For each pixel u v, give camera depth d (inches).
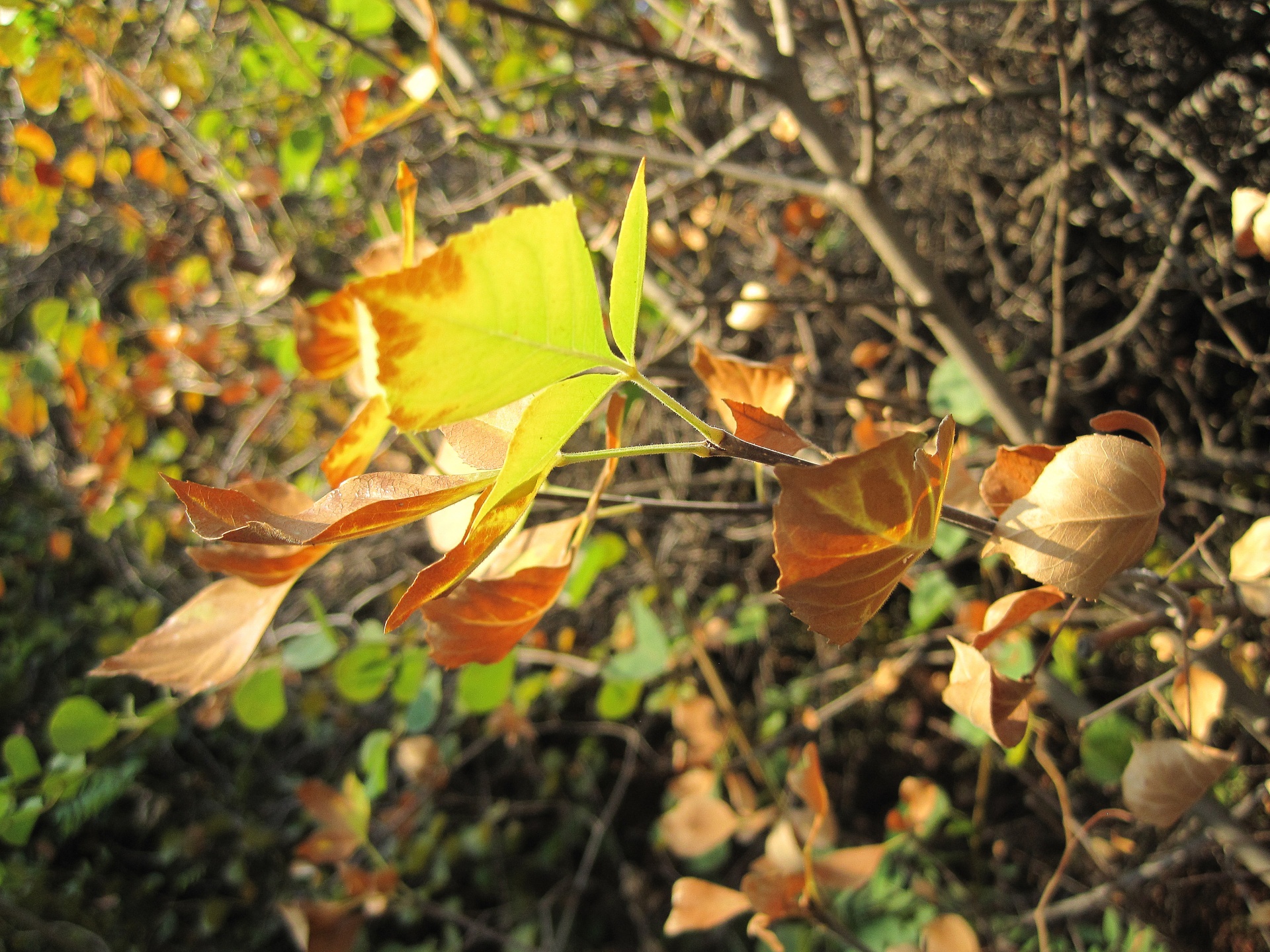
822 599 8.1
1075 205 39.9
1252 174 28.6
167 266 46.1
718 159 27.5
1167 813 10.5
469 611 9.5
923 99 37.4
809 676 51.4
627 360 7.7
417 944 51.3
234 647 10.4
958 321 22.2
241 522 7.8
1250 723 14.7
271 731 59.0
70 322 34.9
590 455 7.8
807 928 33.4
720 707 34.4
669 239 26.8
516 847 52.6
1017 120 36.7
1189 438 40.5
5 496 68.4
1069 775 43.4
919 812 29.8
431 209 44.0
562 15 38.7
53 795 20.1
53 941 48.1
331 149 46.0
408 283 6.5
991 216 41.3
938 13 36.7
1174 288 35.3
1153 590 11.5
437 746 39.8
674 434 44.1
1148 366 38.9
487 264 6.8
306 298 27.5
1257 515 30.8
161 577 61.0
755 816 25.9
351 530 7.4
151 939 51.4
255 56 30.3
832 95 34.5
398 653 27.4
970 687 9.2
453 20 33.0
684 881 16.9
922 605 30.3
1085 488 8.8
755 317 21.7
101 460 37.2
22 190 30.1
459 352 6.8
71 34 25.9
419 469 34.3
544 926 44.6
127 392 37.6
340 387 47.5
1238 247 13.7
